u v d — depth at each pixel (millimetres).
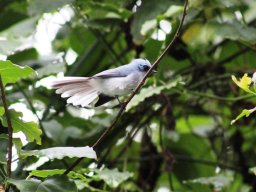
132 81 8914
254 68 12992
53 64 11930
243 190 12672
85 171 8883
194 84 12461
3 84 7297
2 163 7102
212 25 11289
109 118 12031
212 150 14398
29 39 12086
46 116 12117
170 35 11602
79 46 13375
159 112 11930
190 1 11070
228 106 12891
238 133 13328
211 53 13133
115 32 13148
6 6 12664
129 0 12125
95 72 13102
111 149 12484
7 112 6645
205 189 11938
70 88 8117
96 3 11719
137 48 12594
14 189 7004
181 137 14266
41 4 11102
